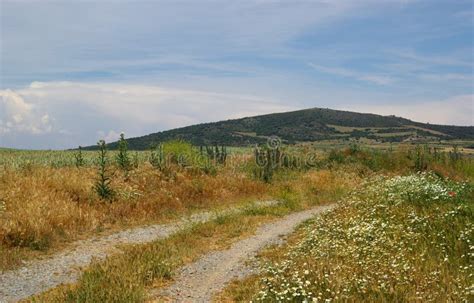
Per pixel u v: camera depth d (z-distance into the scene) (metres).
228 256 12.53
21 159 28.17
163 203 19.36
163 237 14.70
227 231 15.70
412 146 39.50
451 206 13.38
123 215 17.27
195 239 14.38
